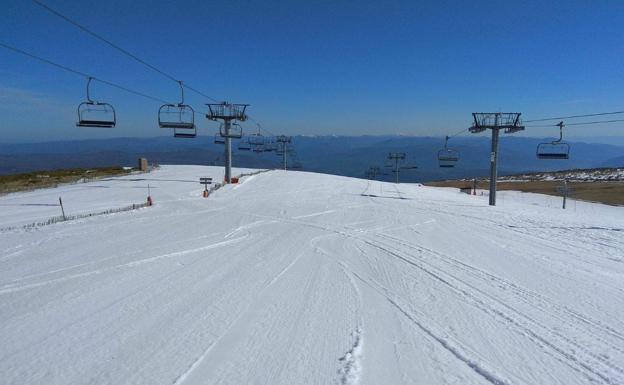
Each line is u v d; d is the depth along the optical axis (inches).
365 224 749.9
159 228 675.4
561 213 1011.3
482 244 573.9
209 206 994.1
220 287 368.2
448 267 445.1
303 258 483.8
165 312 306.7
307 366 227.3
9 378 215.9
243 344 253.6
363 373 220.4
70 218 762.8
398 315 304.2
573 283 387.5
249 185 1606.8
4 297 338.6
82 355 239.9
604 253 522.0
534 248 549.3
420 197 1362.0
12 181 1584.6
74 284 373.1
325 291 359.6
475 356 241.3
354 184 1803.6
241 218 807.1
